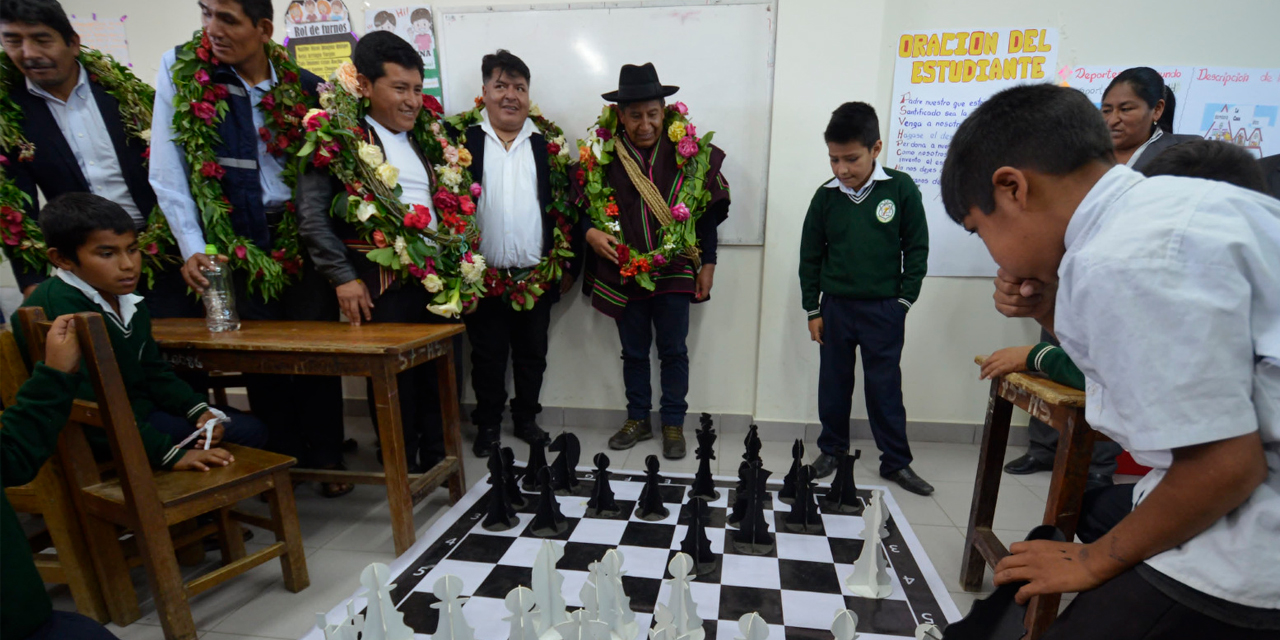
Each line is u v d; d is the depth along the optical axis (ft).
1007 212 2.25
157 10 8.80
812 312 7.23
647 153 7.65
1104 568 2.20
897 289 6.73
